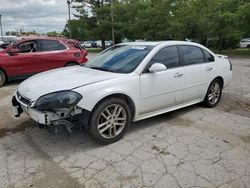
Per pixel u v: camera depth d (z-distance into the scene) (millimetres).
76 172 3260
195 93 5312
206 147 3879
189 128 4605
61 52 9305
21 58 8625
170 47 4859
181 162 3459
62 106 3502
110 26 34625
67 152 3766
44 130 4555
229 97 6766
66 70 4688
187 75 5008
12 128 4691
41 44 9047
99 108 3766
